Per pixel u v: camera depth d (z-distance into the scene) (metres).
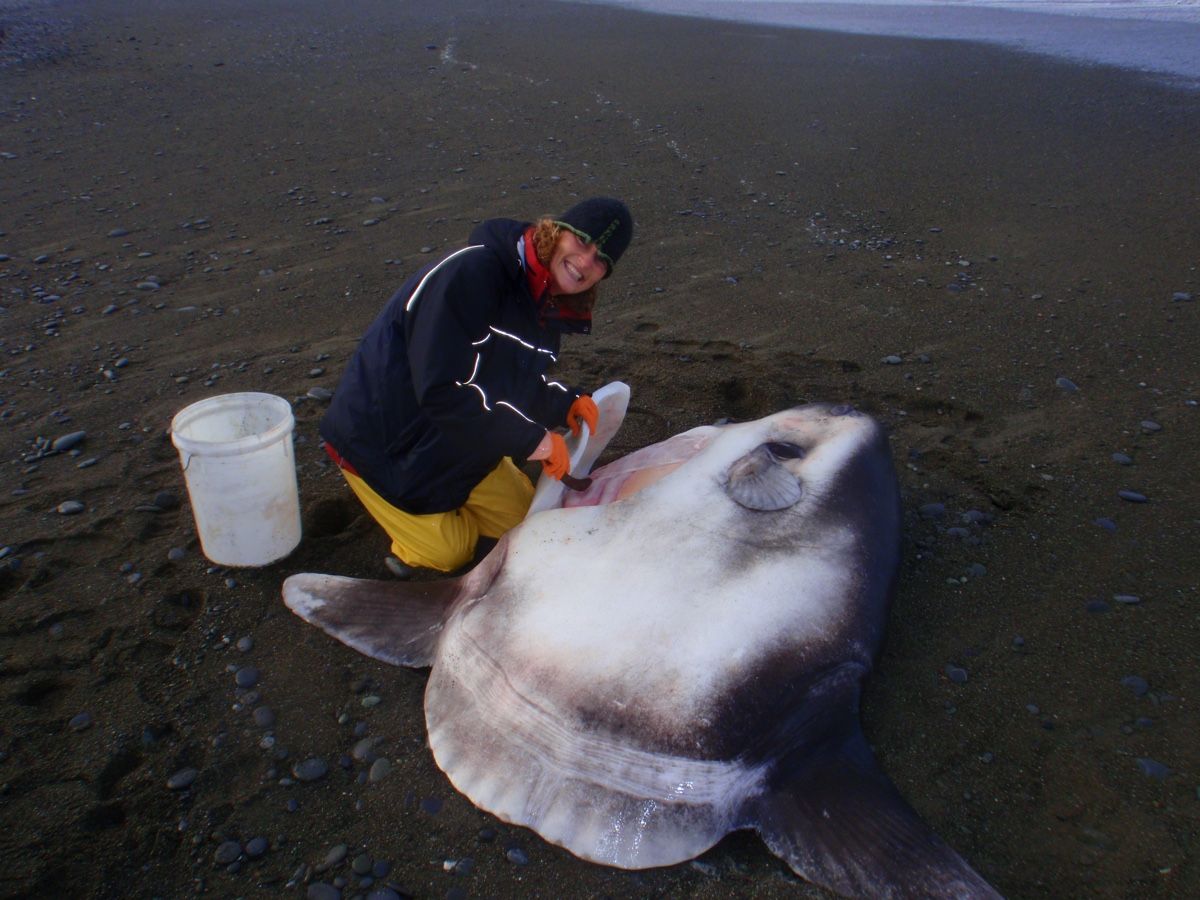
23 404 4.53
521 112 8.87
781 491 3.16
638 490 3.29
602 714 2.64
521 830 2.61
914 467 4.04
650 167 7.45
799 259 5.93
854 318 5.21
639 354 4.93
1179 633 3.16
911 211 6.61
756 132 8.25
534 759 2.66
